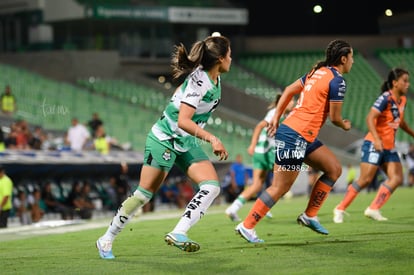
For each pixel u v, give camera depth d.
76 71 104.69
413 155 83.56
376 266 20.44
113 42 108.88
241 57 120.44
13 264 22.92
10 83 90.62
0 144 60.12
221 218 39.78
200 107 21.80
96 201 59.50
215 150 20.80
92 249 26.00
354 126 103.38
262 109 106.19
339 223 32.88
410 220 33.72
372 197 57.16
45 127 82.06
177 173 68.19
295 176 25.25
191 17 113.19
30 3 107.31
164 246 26.02
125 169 60.59
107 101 96.31
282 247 24.56
